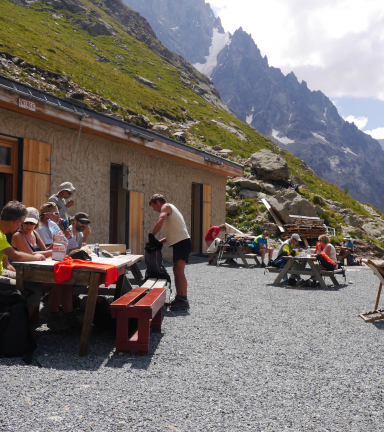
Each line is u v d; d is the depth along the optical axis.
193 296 6.80
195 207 17.11
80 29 84.12
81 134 10.42
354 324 5.18
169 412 2.54
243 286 8.20
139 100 50.25
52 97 8.77
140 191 12.95
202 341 4.21
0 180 8.67
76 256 4.19
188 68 118.38
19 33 47.66
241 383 3.11
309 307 6.19
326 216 27.59
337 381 3.23
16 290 3.71
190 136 45.06
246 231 23.88
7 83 7.62
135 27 116.31
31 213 4.89
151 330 4.55
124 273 5.08
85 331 3.62
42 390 2.79
